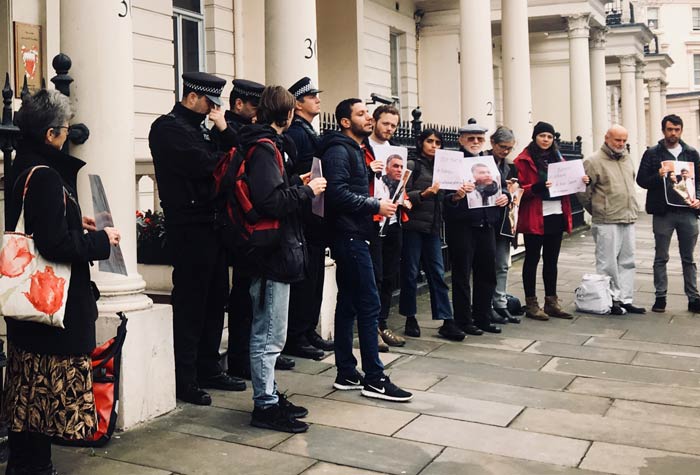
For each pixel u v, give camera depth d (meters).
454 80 16.78
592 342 7.00
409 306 7.06
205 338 5.41
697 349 6.77
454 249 7.13
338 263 5.21
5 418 3.84
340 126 5.29
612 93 31.31
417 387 5.55
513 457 4.23
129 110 4.79
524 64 13.22
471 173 6.79
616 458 4.23
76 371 3.65
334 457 4.20
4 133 3.87
